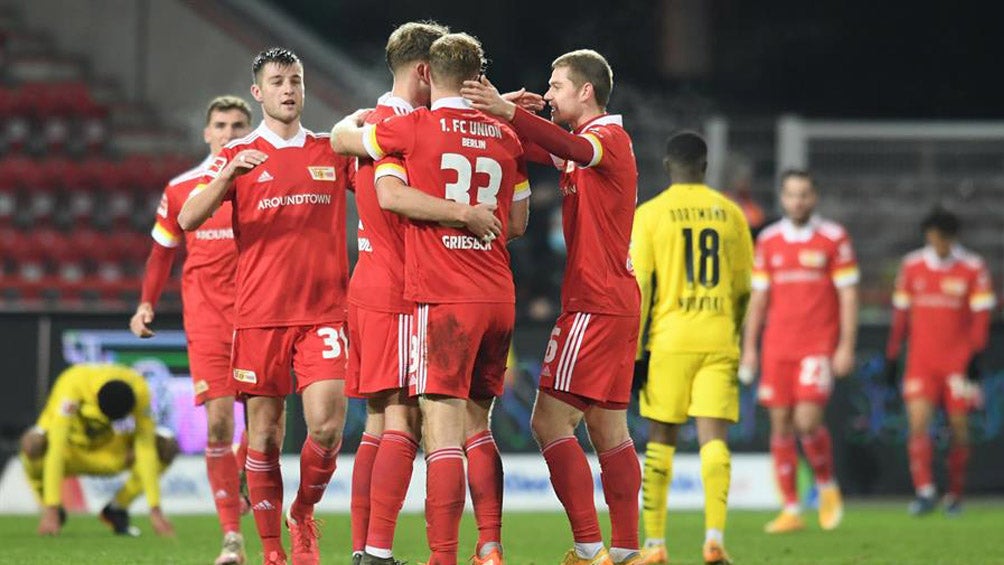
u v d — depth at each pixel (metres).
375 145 25.00
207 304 32.56
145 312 33.28
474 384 25.86
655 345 32.59
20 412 47.28
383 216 25.97
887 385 52.22
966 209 64.06
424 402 25.31
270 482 28.31
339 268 28.31
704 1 92.19
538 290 59.22
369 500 27.00
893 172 64.25
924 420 50.31
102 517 39.41
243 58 73.69
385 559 25.56
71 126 71.44
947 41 95.38
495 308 25.27
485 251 25.28
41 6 75.50
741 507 50.56
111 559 32.34
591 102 27.56
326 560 33.00
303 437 47.12
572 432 27.27
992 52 95.06
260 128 28.38
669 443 33.09
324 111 71.06
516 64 90.00
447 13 91.50
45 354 47.31
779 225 43.88
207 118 33.69
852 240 64.31
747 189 58.53
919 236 64.00
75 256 65.19
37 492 40.28
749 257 32.97
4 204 67.62
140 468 37.88
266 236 28.00
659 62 91.94
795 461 42.94
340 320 28.19
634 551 28.03
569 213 27.28
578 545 26.89
